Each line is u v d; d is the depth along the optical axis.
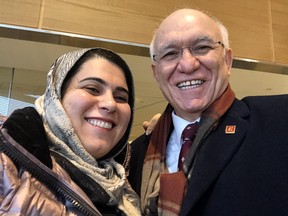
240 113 1.03
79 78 1.05
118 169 1.09
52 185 0.77
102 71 1.07
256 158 0.90
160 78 1.21
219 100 1.10
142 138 1.38
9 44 1.69
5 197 0.69
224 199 0.89
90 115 1.03
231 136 0.97
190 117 1.16
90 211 0.78
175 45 1.14
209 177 0.92
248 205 0.86
